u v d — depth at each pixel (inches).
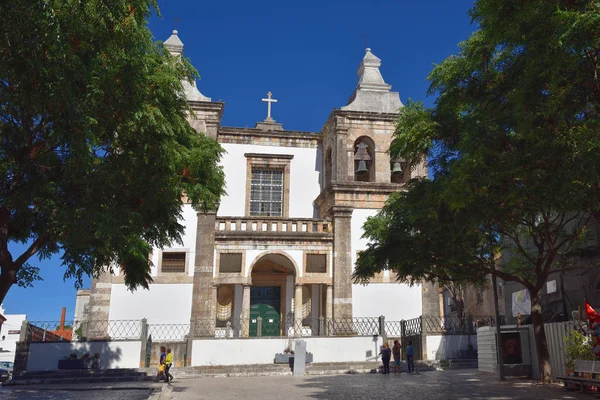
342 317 1157.7
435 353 1060.5
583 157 369.1
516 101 406.6
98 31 369.1
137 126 427.8
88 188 438.9
